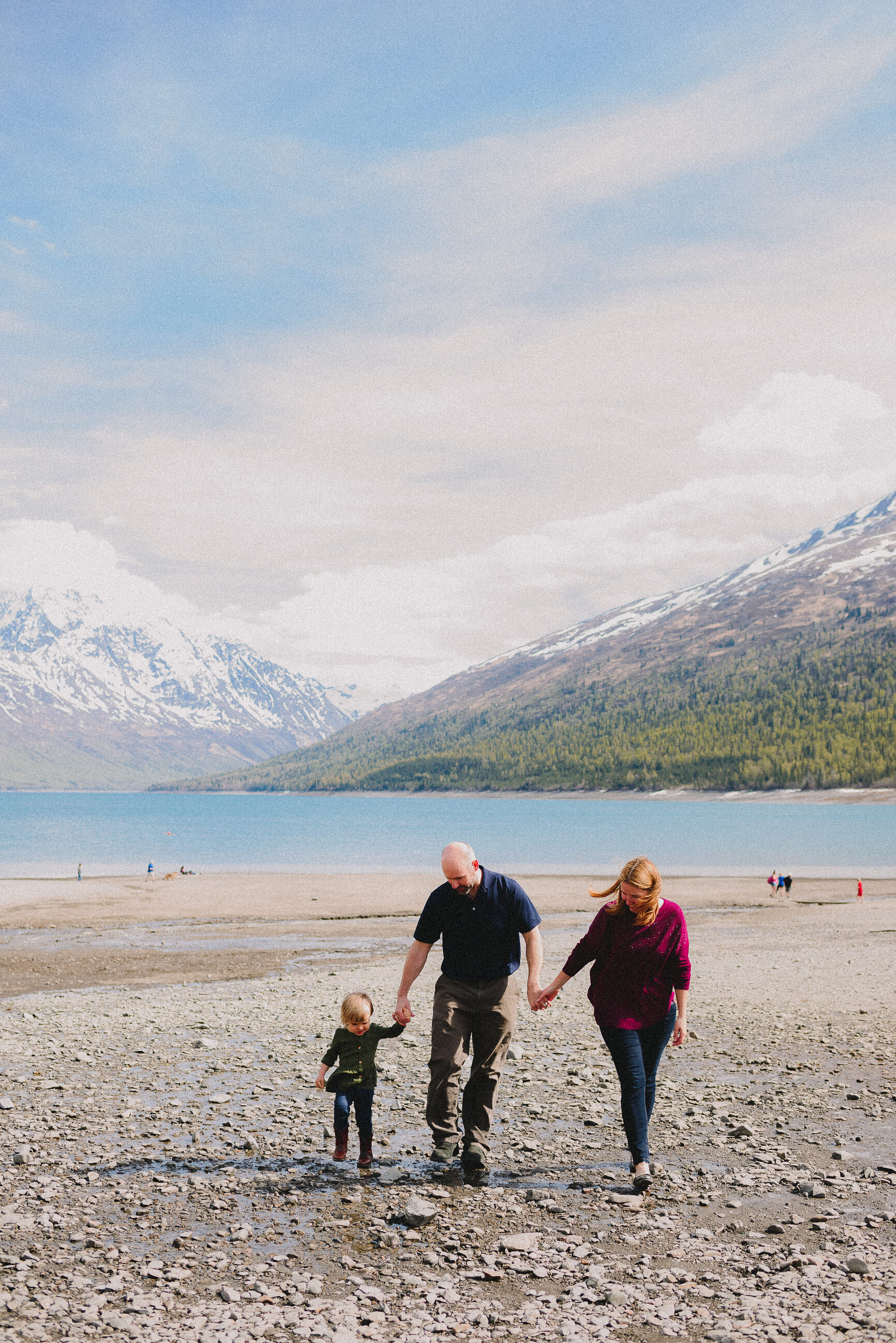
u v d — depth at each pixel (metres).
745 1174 7.41
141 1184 7.17
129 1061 12.12
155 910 45.78
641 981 7.16
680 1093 10.36
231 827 155.62
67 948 31.81
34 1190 7.00
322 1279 5.48
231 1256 5.80
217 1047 13.06
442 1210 6.61
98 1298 5.15
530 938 7.46
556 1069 11.75
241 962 27.88
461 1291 5.31
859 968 23.34
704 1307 5.07
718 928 37.53
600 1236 6.11
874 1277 5.41
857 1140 8.41
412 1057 12.52
